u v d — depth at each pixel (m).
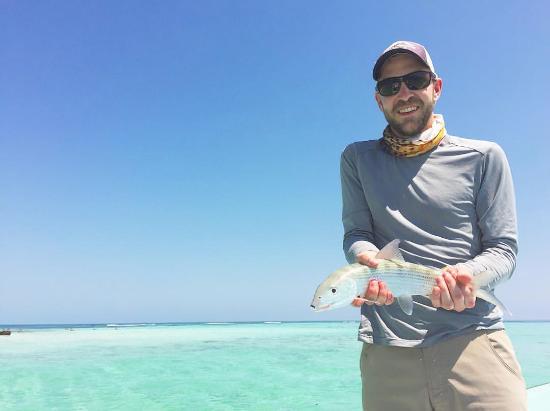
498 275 1.05
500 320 1.11
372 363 1.16
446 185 1.16
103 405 3.46
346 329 16.36
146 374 4.87
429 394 1.07
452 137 1.22
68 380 4.52
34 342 8.95
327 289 1.09
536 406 2.15
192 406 3.43
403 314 1.12
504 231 1.13
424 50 1.23
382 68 1.25
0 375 4.79
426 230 1.17
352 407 3.39
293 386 4.20
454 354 1.06
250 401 3.59
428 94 1.21
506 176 1.16
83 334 12.49
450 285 1.00
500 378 1.03
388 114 1.24
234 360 6.03
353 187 1.33
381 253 1.12
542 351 6.82
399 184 1.21
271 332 13.76
